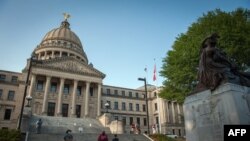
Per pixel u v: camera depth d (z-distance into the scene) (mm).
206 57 7855
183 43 25984
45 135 23734
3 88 56844
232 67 7797
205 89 7414
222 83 6809
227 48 20938
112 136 27328
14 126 48625
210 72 7422
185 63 24266
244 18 24250
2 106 55031
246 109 6293
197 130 7219
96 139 25672
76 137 25172
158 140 27016
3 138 19750
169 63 27391
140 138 27750
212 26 23109
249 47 20875
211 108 6891
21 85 53375
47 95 54000
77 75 59281
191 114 7645
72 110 55281
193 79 23625
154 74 40906
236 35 21422
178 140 28578
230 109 6258
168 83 27703
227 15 23969
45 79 56625
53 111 54312
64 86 59344
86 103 57688
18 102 51531
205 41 8281
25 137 22172
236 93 6406
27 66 56000
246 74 8008
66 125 41875
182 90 25188
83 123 45938
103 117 48250
